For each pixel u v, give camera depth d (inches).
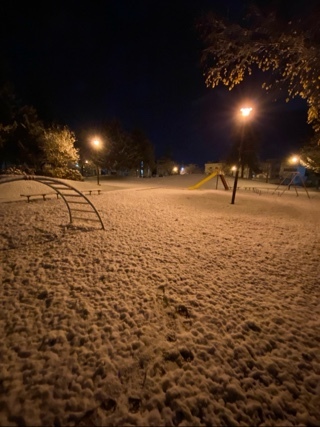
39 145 745.6
